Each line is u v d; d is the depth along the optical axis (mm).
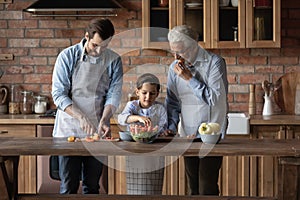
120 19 5824
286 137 5223
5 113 5805
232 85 5832
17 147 3381
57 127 4234
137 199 3590
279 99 5770
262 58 5816
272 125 5230
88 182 4133
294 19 5789
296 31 5797
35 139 3771
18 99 5855
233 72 5828
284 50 5809
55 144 3512
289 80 5746
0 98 5816
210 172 3982
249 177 5352
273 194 5352
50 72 5898
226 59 5824
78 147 3367
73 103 4000
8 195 3553
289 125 5219
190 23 5512
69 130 4184
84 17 5836
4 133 5309
